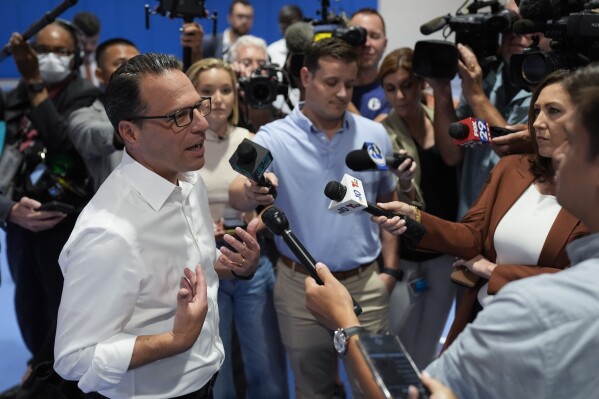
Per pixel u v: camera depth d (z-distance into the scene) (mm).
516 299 1223
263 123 3740
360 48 3828
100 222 1734
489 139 2590
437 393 1257
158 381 1829
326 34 3617
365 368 1432
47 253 3404
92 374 1696
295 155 2842
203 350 1921
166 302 1822
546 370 1185
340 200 2111
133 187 1808
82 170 3438
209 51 5547
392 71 3256
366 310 2936
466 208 3156
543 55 2600
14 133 3447
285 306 2945
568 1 2561
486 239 2480
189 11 3799
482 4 3160
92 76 6414
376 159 2576
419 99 3334
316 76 2807
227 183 3109
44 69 3459
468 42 3131
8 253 3635
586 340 1171
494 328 1231
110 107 1829
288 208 2877
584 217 1276
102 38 9727
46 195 3387
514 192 2420
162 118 1783
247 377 3219
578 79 1273
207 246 2021
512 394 1229
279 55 5762
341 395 3492
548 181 2354
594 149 1221
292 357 2984
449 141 3135
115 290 1707
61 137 3365
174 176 1920
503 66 3211
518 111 3125
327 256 2861
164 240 1812
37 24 3256
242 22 6492
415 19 9648
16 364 4051
